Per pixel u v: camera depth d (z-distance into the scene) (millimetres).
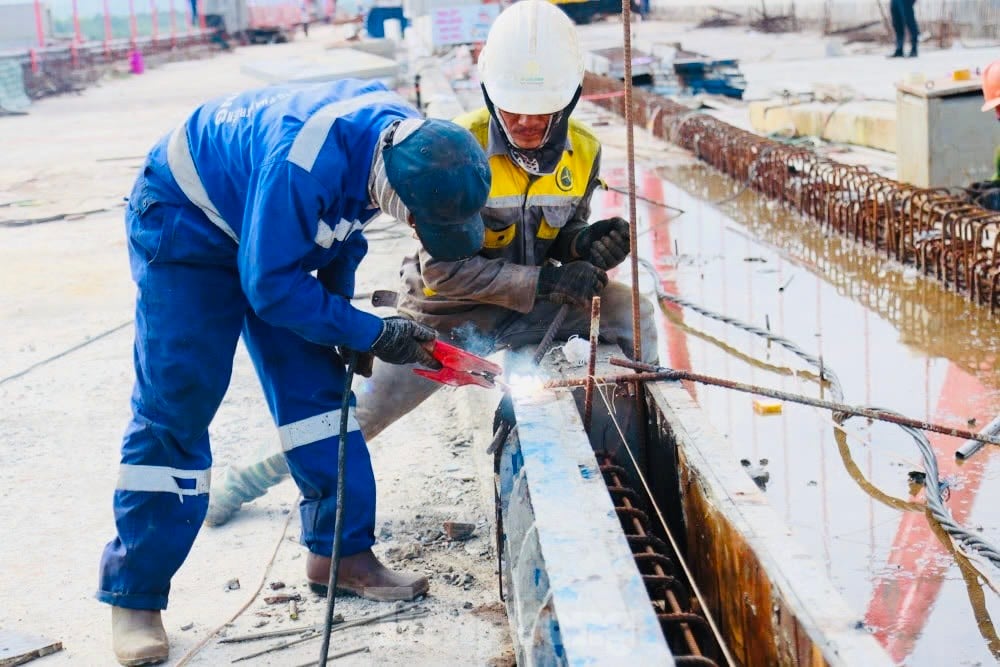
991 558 3932
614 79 15844
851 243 8383
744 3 26219
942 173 8641
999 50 18281
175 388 3518
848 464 4871
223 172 3379
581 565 2623
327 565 3912
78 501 4816
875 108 11898
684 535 3396
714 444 3238
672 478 3551
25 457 5289
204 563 4254
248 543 4398
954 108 8516
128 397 6082
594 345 3570
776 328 6629
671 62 15992
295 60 14477
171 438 3586
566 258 4301
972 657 3564
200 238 3441
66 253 9797
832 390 5602
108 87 25859
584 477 3045
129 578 3625
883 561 4125
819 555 4180
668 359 6227
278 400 3809
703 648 3023
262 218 3148
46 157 15680
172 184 3445
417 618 3777
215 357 3555
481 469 4883
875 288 7270
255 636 3717
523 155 3898
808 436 5160
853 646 2268
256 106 3396
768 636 2619
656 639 2342
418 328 3439
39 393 6176
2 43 27922
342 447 3404
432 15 19406
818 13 23719
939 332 6395
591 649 2318
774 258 8125
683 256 8297
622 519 3459
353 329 3314
